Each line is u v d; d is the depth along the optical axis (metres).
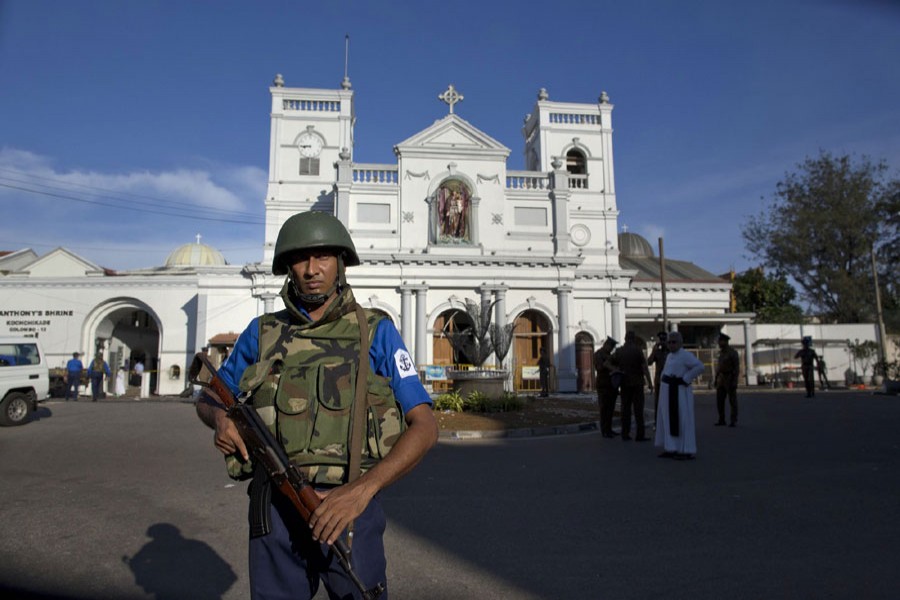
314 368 2.18
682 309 36.97
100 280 28.67
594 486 7.31
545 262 29.11
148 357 36.62
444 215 29.20
